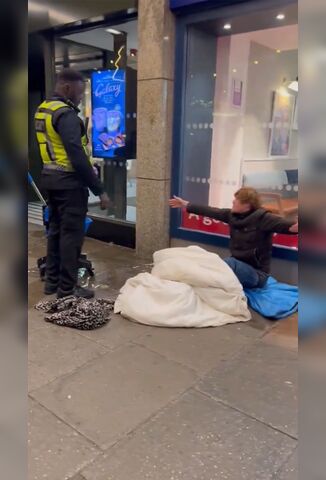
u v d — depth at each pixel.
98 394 2.26
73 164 3.20
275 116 4.00
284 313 3.31
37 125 3.32
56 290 3.71
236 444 1.90
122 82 4.96
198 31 4.28
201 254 3.43
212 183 4.51
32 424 2.01
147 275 3.43
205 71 4.35
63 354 2.67
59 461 1.79
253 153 4.21
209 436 1.95
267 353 2.74
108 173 5.32
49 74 5.78
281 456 1.83
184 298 3.15
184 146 4.55
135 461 1.80
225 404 2.20
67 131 3.15
